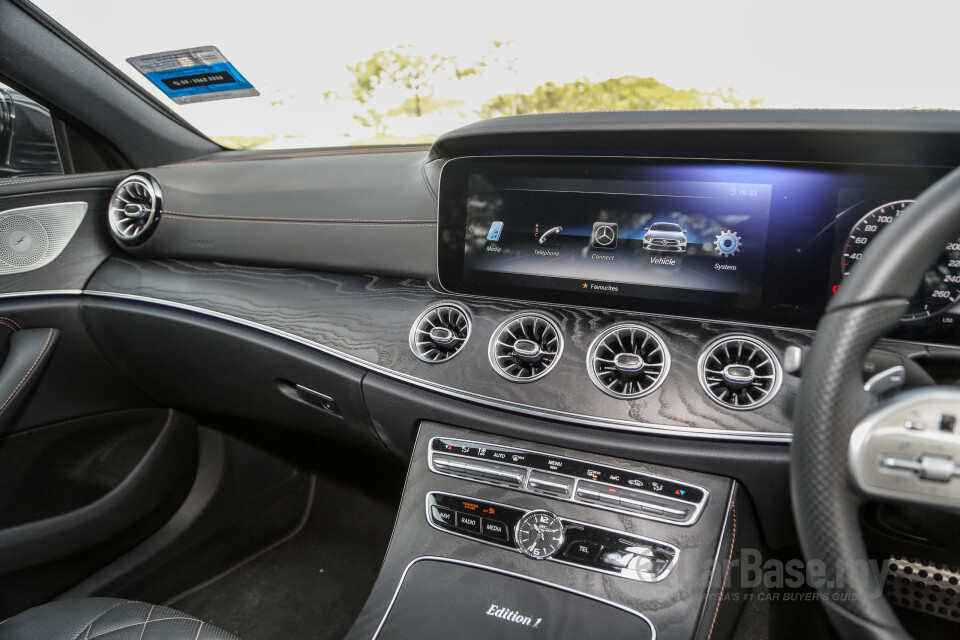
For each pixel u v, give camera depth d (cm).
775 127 105
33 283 163
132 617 111
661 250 122
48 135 177
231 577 185
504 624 116
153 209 167
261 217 157
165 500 178
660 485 116
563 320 127
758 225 115
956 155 101
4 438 155
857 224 110
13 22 155
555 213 128
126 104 174
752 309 118
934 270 106
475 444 127
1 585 149
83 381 169
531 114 127
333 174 152
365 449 157
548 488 120
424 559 125
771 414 111
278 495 200
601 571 115
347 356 139
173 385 170
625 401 118
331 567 188
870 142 103
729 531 112
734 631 128
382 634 120
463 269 137
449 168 134
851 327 68
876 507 115
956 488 67
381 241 146
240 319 151
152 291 162
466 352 131
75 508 162
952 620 125
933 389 67
